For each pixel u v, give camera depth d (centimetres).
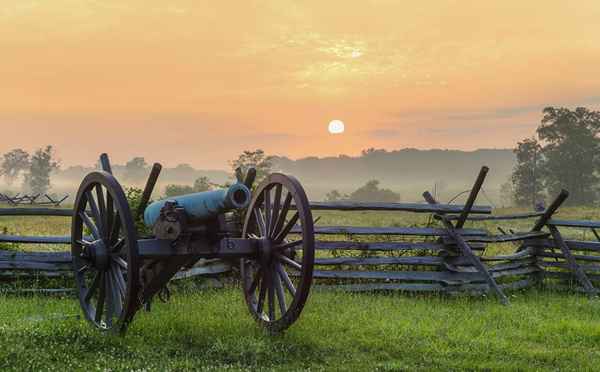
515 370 625
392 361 637
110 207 679
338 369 595
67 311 826
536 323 844
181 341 675
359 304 935
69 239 1033
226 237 696
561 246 1164
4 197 5406
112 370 559
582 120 15062
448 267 1097
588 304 1013
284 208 697
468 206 1090
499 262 1182
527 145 15625
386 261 1103
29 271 995
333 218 3631
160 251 655
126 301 635
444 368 618
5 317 768
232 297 937
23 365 555
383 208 1098
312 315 824
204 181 13138
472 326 812
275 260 707
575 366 647
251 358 614
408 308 927
